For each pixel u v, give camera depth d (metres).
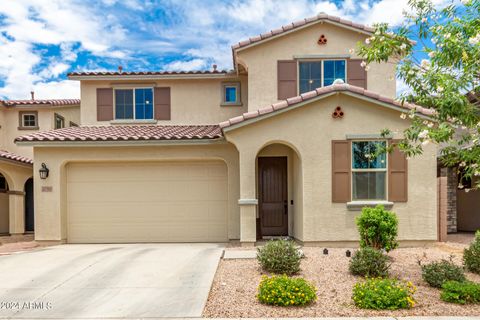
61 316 5.52
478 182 6.76
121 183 12.20
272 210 12.30
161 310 5.68
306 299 5.75
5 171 14.47
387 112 10.30
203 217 12.12
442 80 5.51
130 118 14.70
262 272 7.68
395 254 9.39
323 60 12.85
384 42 6.51
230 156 11.82
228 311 5.62
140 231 12.11
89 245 11.63
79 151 11.83
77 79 14.42
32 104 17.84
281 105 10.23
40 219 11.74
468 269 7.65
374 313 5.49
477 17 5.66
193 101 14.67
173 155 11.81
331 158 10.38
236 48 12.78
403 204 10.31
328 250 9.82
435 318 5.27
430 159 10.36
